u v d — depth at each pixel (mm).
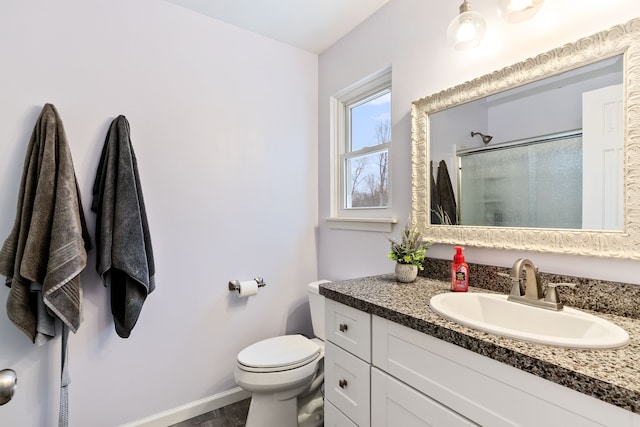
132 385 1579
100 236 1410
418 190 1506
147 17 1640
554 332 919
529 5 1005
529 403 660
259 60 2014
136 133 1602
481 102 1261
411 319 910
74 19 1459
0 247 1303
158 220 1658
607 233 926
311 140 2262
